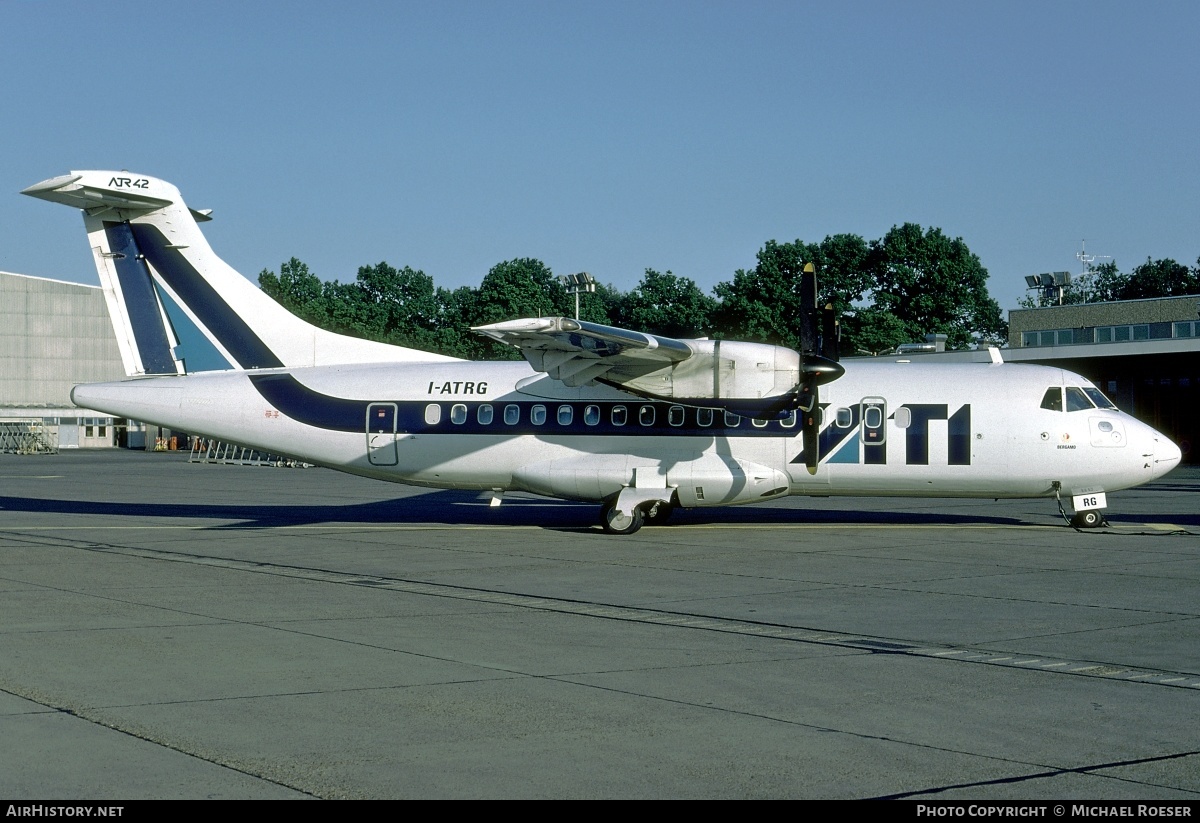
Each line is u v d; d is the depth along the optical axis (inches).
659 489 877.8
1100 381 2087.8
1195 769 284.8
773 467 881.5
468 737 308.0
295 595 570.3
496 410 913.5
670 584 613.6
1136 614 520.4
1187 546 788.0
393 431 922.7
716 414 883.4
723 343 842.8
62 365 3481.8
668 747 300.4
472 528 930.1
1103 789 268.5
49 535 876.0
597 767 282.8
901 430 873.5
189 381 941.8
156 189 930.1
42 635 454.6
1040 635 468.8
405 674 385.7
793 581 625.6
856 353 3425.2
